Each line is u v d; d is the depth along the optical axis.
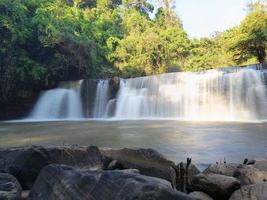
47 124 23.70
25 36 35.38
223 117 26.50
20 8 36.12
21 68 33.53
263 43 32.44
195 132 15.52
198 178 5.44
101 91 32.75
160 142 12.23
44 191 4.35
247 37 32.56
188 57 47.94
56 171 4.40
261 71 24.77
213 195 5.23
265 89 24.27
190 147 10.96
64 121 27.41
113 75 41.97
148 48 45.59
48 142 12.93
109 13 60.56
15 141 13.50
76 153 6.12
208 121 23.17
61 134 15.86
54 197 4.12
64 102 33.81
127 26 55.78
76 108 33.38
